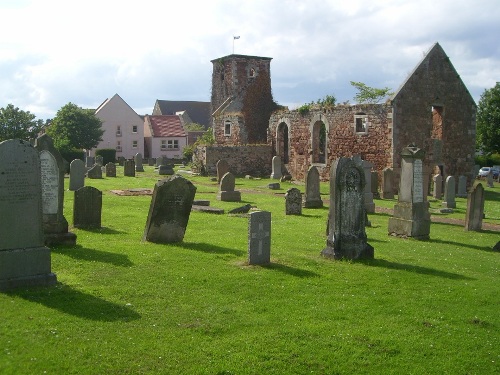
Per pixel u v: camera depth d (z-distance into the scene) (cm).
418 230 1524
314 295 905
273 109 4772
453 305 905
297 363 658
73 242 1166
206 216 1750
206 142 4812
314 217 1878
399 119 3125
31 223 849
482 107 5659
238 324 759
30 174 843
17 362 611
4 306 759
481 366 685
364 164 2106
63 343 663
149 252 1118
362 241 1174
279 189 3003
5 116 5591
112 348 661
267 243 1082
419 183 1533
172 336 706
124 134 7081
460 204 2545
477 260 1270
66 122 5822
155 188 1213
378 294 936
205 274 979
